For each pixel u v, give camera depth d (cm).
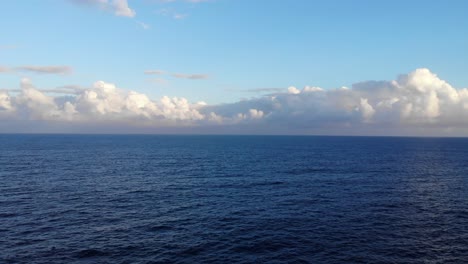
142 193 4753
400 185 5456
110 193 4712
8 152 11175
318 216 3575
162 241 2773
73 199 4288
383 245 2722
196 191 4931
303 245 2708
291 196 4584
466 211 3806
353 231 3072
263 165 8344
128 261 2361
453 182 5791
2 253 2462
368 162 9056
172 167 7894
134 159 9831
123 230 3059
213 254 2508
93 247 2617
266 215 3609
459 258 2478
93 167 7675
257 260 2408
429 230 3117
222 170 7356
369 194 4722
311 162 9062
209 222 3334
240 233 2995
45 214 3553
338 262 2384
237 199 4397
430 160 9681
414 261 2417
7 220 3300
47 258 2394
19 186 5062
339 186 5362
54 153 11225
